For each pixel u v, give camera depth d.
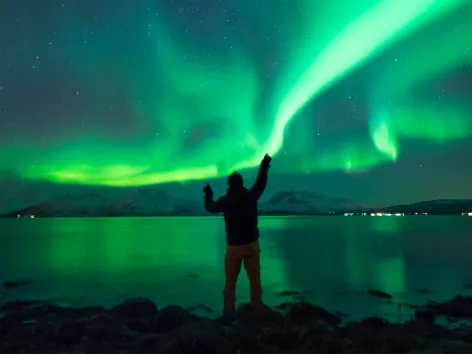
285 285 7.49
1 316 5.34
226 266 4.80
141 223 38.31
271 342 3.89
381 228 25.30
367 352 3.73
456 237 17.98
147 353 3.62
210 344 3.63
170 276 8.52
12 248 14.52
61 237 20.11
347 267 9.49
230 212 4.74
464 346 3.83
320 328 4.23
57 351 3.73
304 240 16.83
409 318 5.31
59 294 6.89
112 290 7.21
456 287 7.30
